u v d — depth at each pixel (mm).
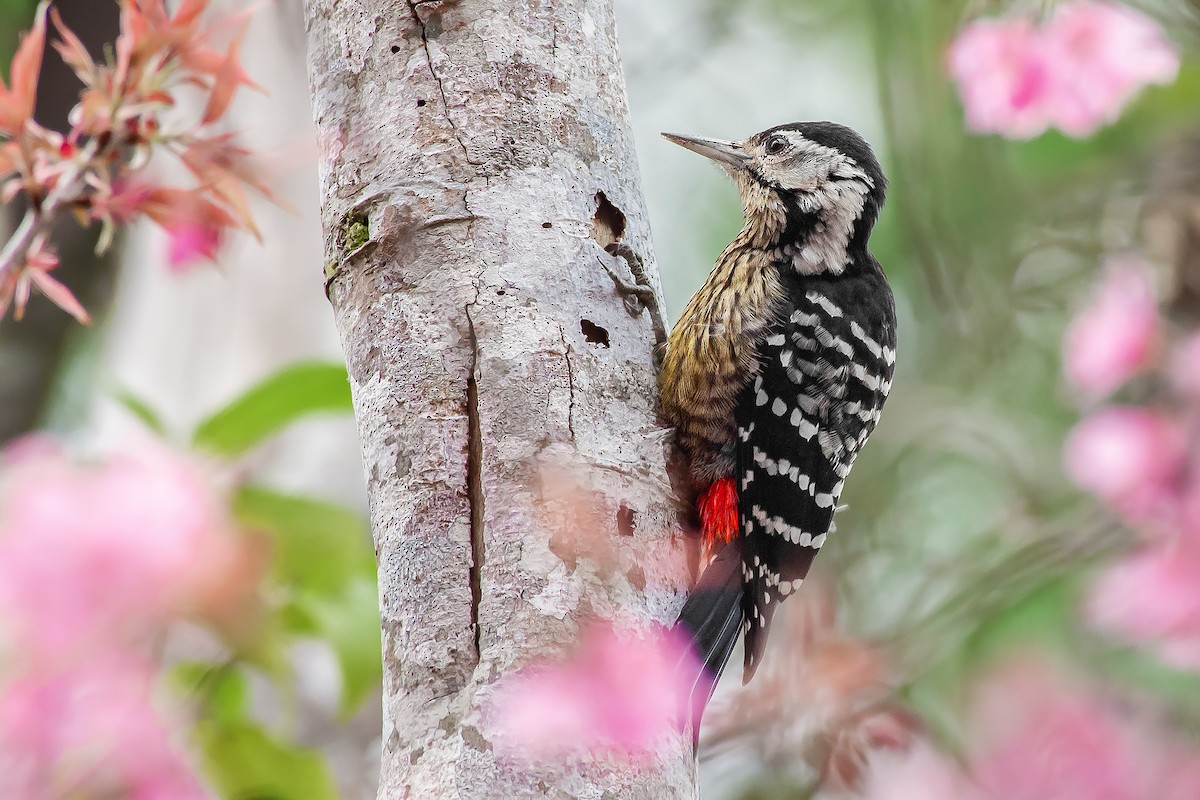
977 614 11727
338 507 7984
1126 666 11703
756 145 10219
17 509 6906
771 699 10094
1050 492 13680
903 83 13336
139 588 6867
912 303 14641
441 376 7238
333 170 7816
